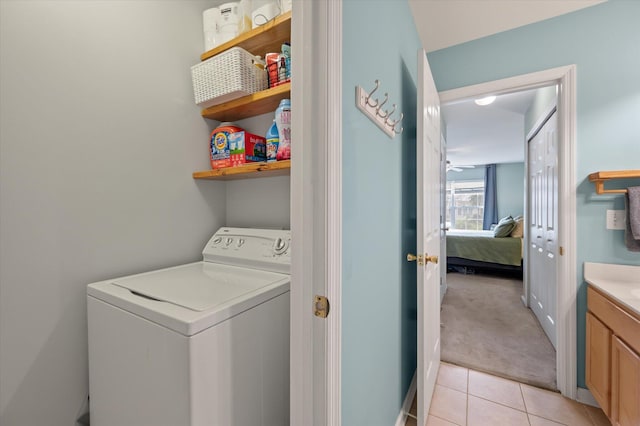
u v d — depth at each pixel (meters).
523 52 1.74
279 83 1.23
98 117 1.12
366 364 0.99
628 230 1.48
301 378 0.71
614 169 1.53
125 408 0.87
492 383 1.80
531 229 2.97
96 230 1.12
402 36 1.42
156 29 1.31
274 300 0.98
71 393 1.06
